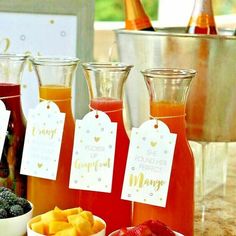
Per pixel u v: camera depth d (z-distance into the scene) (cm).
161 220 104
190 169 104
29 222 105
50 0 152
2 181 120
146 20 152
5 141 119
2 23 152
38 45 154
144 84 130
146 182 104
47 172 115
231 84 125
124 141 110
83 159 110
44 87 115
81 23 154
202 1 150
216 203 141
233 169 168
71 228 99
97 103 109
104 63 113
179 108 103
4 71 121
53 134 115
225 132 128
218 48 122
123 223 111
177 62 125
